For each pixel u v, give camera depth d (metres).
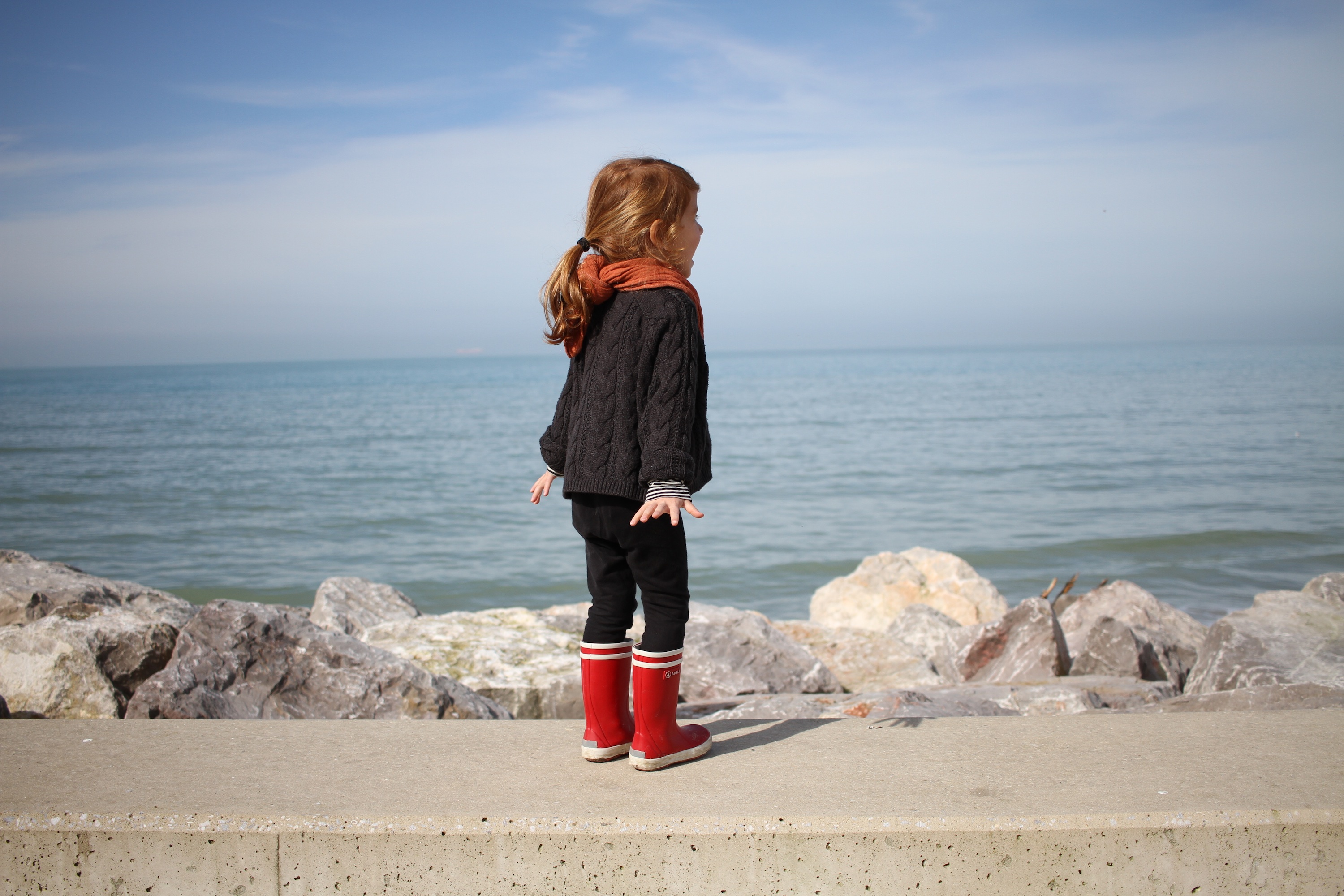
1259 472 22.47
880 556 10.12
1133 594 7.77
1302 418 37.50
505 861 1.93
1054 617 6.00
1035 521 16.77
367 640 5.75
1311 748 2.35
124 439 35.59
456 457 28.80
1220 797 2.01
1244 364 112.19
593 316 2.31
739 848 1.92
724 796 2.07
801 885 1.92
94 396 81.88
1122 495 19.42
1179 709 3.85
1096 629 5.92
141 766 2.30
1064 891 1.91
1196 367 105.00
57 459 28.31
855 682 6.21
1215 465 23.88
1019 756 2.33
